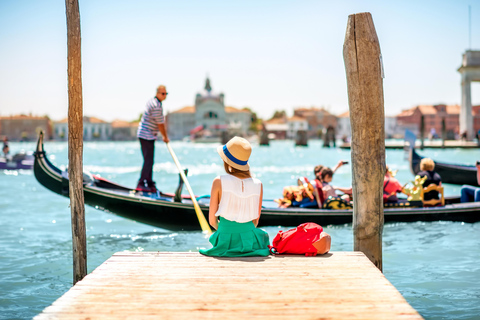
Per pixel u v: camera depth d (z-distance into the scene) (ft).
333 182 54.34
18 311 16.06
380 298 11.33
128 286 12.13
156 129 29.60
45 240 26.13
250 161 102.78
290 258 14.89
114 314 10.32
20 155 77.10
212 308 10.66
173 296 11.43
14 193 46.21
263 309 10.62
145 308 10.67
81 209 16.85
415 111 408.26
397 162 92.79
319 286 12.19
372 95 15.89
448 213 29.09
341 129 458.09
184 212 26.86
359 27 15.90
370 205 16.15
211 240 15.26
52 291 18.08
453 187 51.98
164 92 29.43
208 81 418.72
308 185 28.37
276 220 27.25
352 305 10.87
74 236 16.80
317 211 27.45
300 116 469.98
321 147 214.69
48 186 27.30
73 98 16.67
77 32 16.65
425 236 26.43
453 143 157.38
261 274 13.19
